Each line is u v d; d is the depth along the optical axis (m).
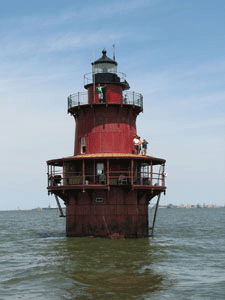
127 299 19.05
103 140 41.69
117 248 33.03
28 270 24.97
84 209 39.16
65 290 20.47
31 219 117.75
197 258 29.77
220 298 19.25
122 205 38.66
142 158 38.69
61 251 31.83
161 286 21.27
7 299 19.03
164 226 67.62
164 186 41.44
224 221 89.81
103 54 44.34
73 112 43.72
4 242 41.31
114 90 43.00
